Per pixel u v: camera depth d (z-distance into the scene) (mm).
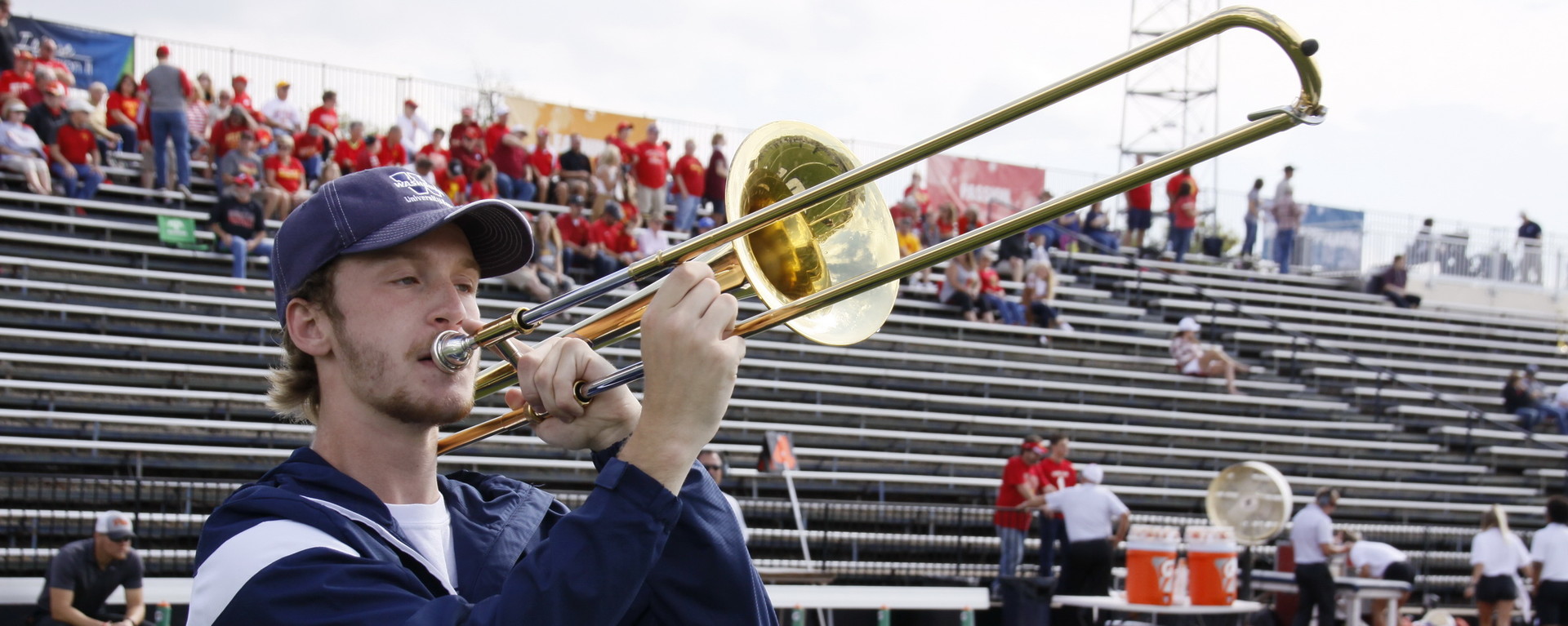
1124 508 10266
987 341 16438
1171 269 20734
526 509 1871
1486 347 21016
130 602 6785
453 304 1692
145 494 9898
